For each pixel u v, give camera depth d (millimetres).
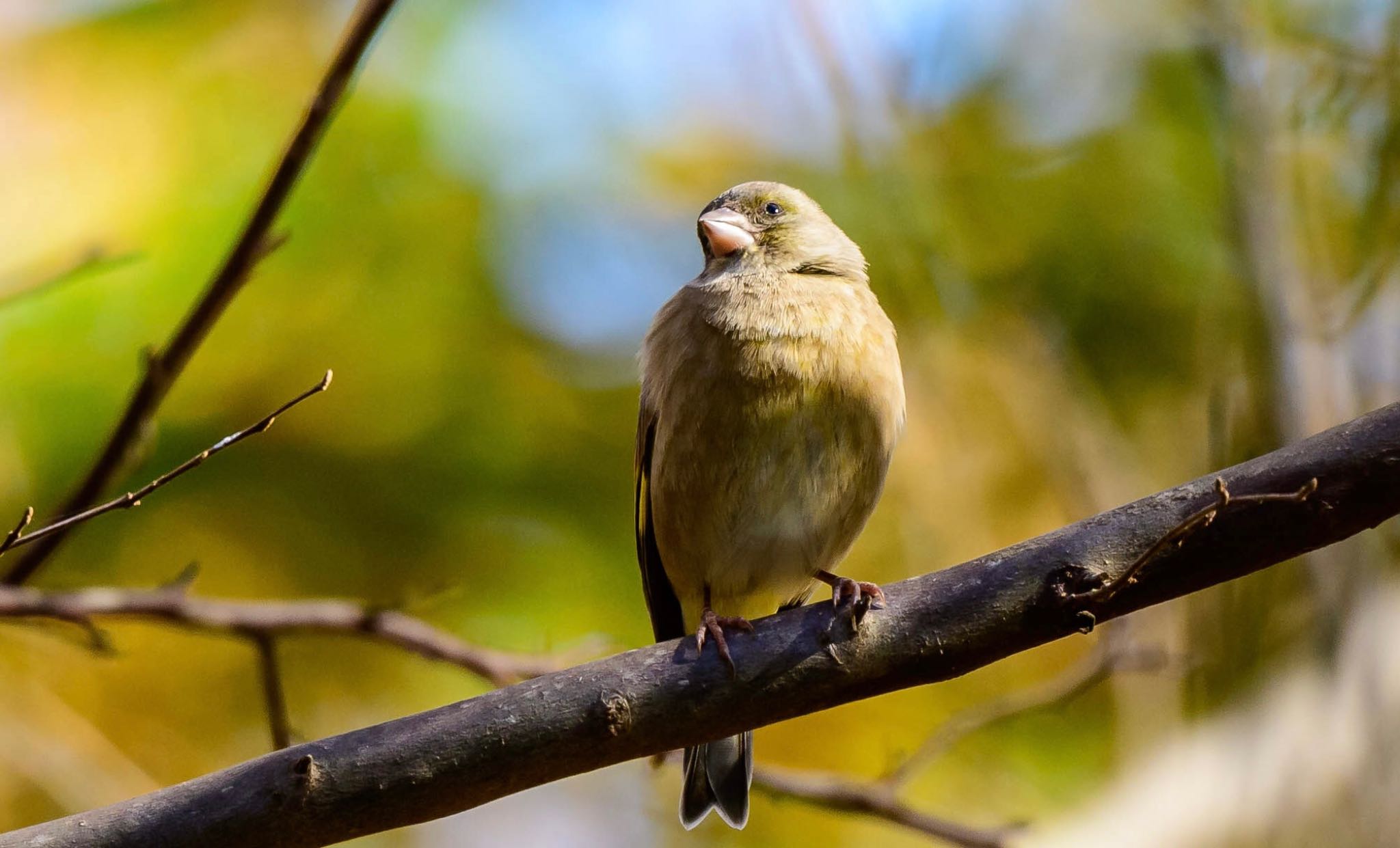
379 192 11320
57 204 10734
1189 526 5551
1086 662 9039
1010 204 11586
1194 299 11242
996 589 6000
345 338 11195
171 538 10820
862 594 6137
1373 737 8641
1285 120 10266
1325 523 5676
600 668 6082
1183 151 11625
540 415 11500
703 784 8312
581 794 12148
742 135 12312
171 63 11289
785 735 11125
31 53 11148
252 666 11078
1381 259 9359
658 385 8688
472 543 11141
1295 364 9258
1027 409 10789
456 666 8688
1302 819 8680
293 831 5719
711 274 9438
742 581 8633
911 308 11148
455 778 5832
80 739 10445
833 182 11680
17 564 7598
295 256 10977
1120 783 9570
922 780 10953
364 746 5816
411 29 11766
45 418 10203
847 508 8391
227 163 11039
